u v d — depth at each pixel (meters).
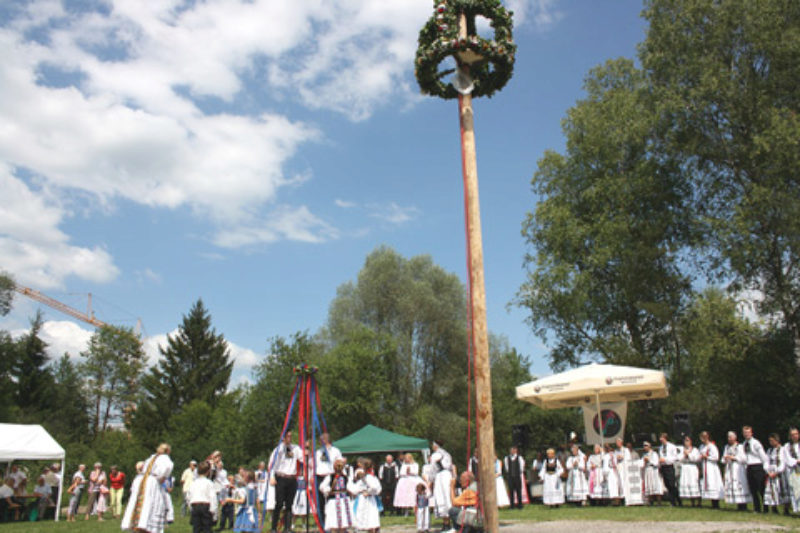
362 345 37.06
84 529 15.47
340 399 35.47
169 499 10.97
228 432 38.12
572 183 28.50
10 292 44.91
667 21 25.00
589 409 17.86
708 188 24.77
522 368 44.72
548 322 28.19
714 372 22.23
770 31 22.23
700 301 21.78
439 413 37.19
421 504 11.73
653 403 24.45
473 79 9.83
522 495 16.53
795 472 11.38
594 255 25.78
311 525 13.59
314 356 37.25
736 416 22.77
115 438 42.12
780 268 22.31
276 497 10.95
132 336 61.12
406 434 35.69
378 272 41.09
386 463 19.16
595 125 26.89
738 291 22.89
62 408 55.47
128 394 59.53
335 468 10.78
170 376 54.34
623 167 27.38
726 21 23.25
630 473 15.48
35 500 20.42
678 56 24.84
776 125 20.98
